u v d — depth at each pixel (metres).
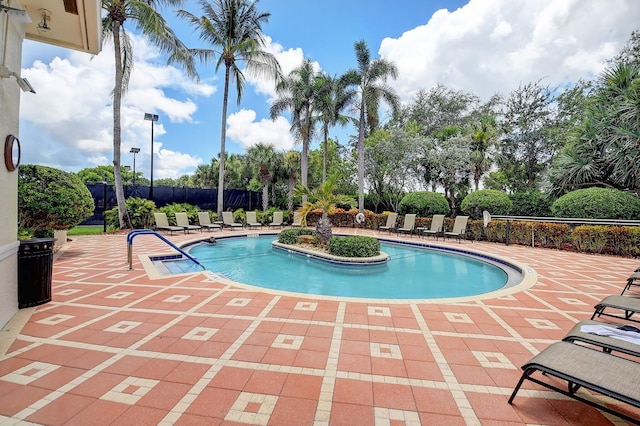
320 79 17.02
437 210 13.77
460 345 2.89
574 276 5.84
